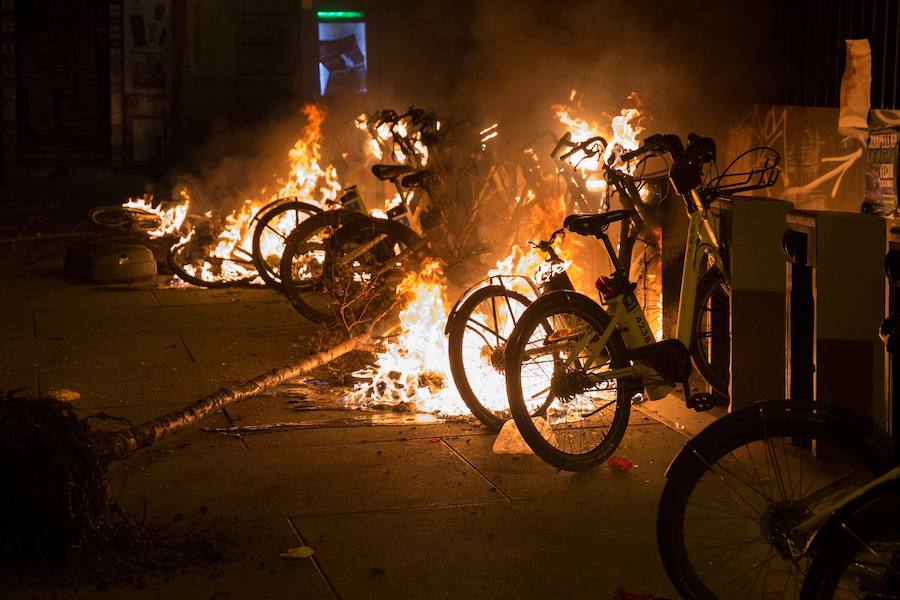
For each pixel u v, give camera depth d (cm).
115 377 643
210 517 425
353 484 463
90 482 381
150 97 1958
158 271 1045
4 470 370
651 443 520
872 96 787
